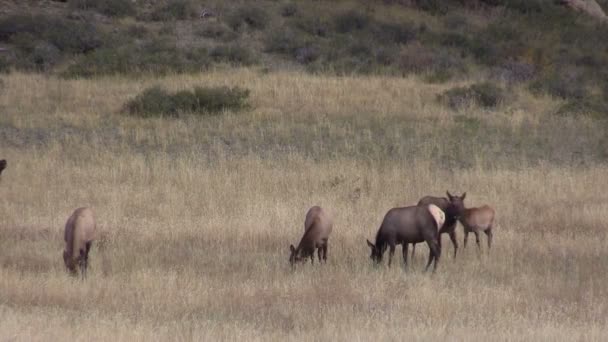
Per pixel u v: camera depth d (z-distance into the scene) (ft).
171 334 84.58
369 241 124.67
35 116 237.04
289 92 265.54
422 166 198.18
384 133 231.30
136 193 169.78
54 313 92.02
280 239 137.39
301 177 183.73
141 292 104.22
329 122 237.04
